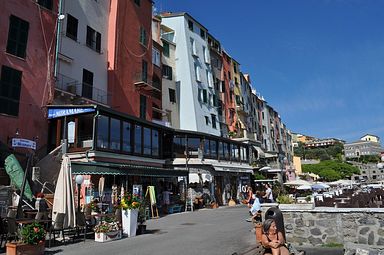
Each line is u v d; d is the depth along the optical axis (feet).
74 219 41.39
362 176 351.67
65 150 68.74
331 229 34.83
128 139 85.10
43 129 73.00
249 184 146.10
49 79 75.51
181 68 153.99
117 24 102.58
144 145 92.27
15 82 67.82
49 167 67.00
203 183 111.65
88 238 44.62
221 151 129.90
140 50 113.29
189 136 115.03
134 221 47.83
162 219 71.10
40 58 74.08
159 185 92.84
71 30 86.89
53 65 77.15
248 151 154.40
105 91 96.02
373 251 27.22
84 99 85.46
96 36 96.32
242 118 206.18
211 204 105.40
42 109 73.31
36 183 63.00
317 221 35.47
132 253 34.45
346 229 34.27
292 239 36.14
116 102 98.58
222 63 189.16
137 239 44.24
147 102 114.42
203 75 164.04
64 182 41.98
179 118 149.59
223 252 33.88
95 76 93.81
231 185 131.34
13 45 68.28
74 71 86.28
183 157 110.93
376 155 501.56
